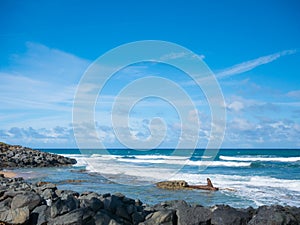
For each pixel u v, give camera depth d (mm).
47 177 22891
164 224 7992
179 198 15148
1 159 34688
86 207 7887
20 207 8055
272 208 8617
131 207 8375
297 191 17609
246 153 84188
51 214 7793
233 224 7758
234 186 19500
